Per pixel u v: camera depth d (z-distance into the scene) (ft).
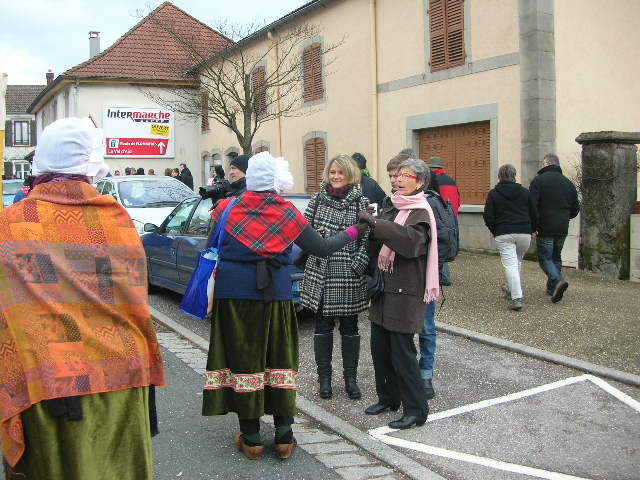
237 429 14.62
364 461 13.08
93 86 78.74
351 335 16.38
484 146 40.19
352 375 16.43
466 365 18.81
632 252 31.07
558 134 37.58
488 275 31.76
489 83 39.09
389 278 14.19
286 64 59.62
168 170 68.90
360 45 49.65
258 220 12.53
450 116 41.88
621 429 14.37
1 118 17.71
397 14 45.80
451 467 12.71
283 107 61.21
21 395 7.39
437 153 43.80
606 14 39.45
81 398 7.63
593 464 12.79
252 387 12.50
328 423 14.80
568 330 21.66
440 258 15.58
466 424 14.73
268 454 13.37
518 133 37.52
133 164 80.48
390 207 14.84
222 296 12.58
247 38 58.18
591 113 39.06
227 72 66.33
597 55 39.14
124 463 7.97
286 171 12.90
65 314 7.63
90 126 8.27
